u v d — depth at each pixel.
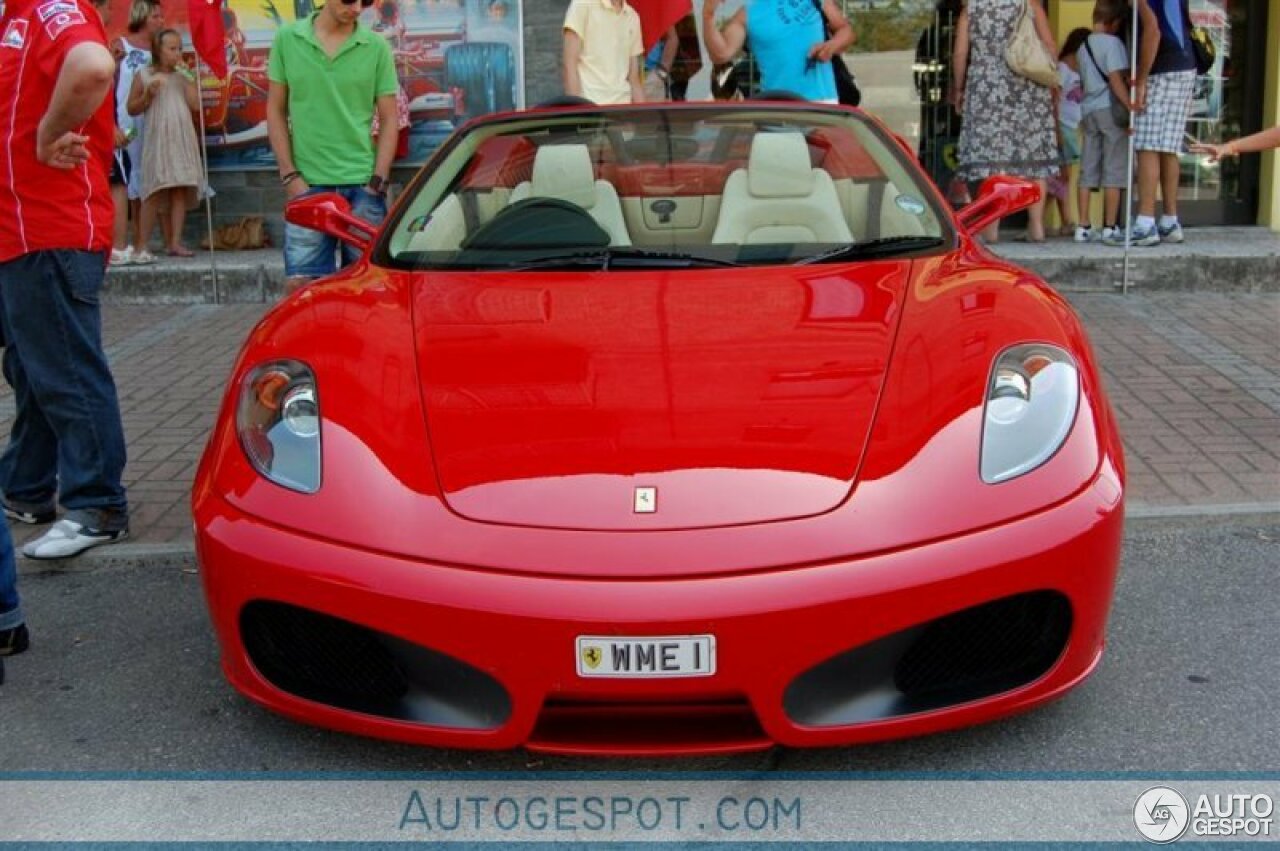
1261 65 8.87
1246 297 7.43
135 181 8.15
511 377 2.84
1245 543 3.97
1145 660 3.17
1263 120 8.92
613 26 6.55
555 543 2.42
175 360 6.52
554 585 2.37
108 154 4.02
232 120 8.68
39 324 3.89
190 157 8.07
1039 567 2.47
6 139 3.75
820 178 3.77
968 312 3.05
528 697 2.40
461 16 8.41
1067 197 8.66
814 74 6.70
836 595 2.37
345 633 2.56
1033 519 2.50
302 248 5.51
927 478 2.52
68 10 3.66
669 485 2.49
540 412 2.71
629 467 2.54
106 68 3.60
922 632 2.44
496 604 2.38
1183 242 8.15
